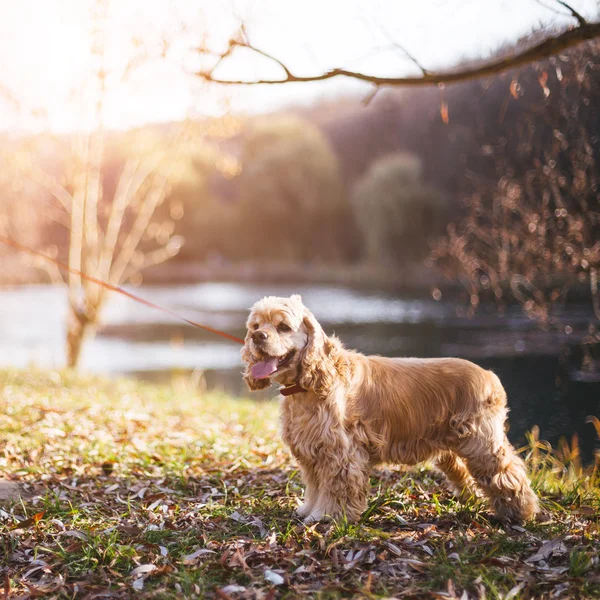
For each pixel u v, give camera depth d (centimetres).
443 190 3303
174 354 1750
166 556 357
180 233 4553
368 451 400
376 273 3531
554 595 305
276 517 416
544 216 679
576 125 613
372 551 352
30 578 338
